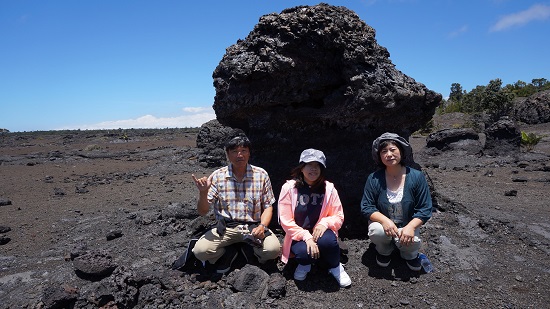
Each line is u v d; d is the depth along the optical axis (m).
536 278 3.88
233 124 5.20
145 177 11.97
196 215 5.86
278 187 5.01
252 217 3.93
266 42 4.58
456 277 3.86
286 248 3.83
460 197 7.53
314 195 3.86
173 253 4.41
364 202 3.96
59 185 10.90
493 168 12.18
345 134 4.98
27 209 7.71
